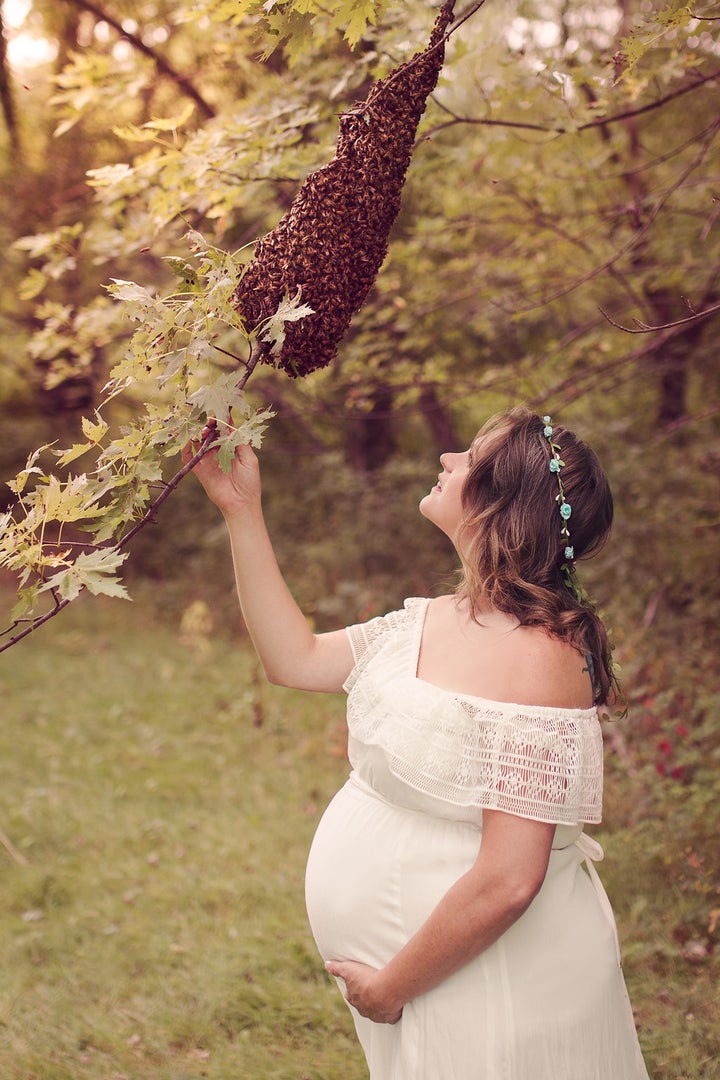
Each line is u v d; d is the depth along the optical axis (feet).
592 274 12.67
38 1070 9.52
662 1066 9.25
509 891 4.83
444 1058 5.04
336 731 20.52
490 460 5.65
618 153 17.21
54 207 22.29
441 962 4.94
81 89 12.23
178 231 14.02
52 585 4.84
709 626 19.63
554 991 5.11
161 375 5.38
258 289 5.56
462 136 16.38
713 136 11.50
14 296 24.49
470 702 5.11
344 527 28.68
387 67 9.89
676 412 24.59
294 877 14.07
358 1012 5.49
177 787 18.10
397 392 17.43
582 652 5.29
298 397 17.83
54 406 35.53
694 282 17.39
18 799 17.43
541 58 11.31
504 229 17.54
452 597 5.90
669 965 11.01
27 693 24.54
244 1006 10.68
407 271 16.87
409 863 5.29
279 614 6.10
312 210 5.60
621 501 21.94
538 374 18.25
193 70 16.38
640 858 12.92
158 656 27.84
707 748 14.06
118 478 5.19
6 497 37.81
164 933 12.55
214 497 5.99
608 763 14.60
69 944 12.26
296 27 6.78
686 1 7.08
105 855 15.17
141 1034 10.30
